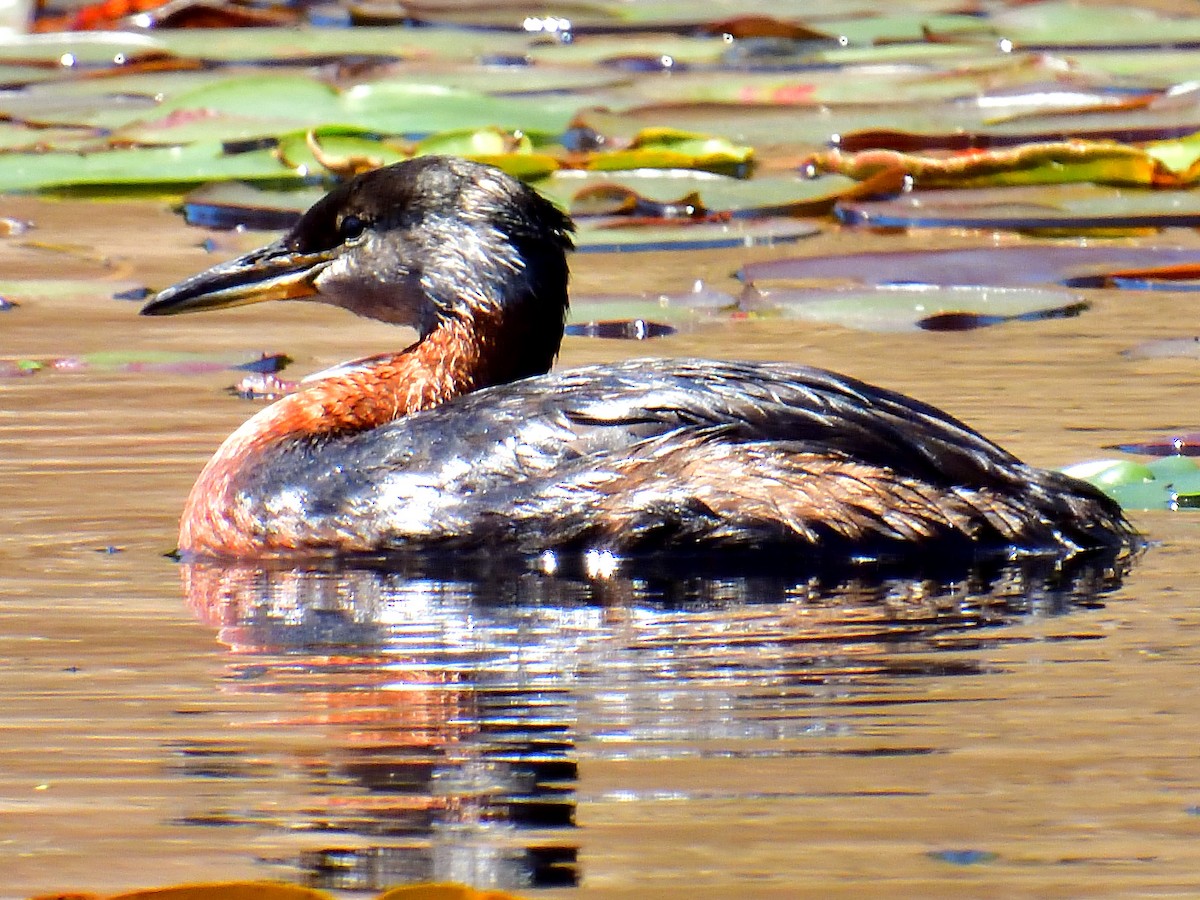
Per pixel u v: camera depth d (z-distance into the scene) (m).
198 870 6.93
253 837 7.21
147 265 18.84
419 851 7.08
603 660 9.15
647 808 7.43
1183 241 19.62
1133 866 6.88
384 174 12.62
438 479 11.16
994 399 14.14
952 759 7.84
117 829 7.30
